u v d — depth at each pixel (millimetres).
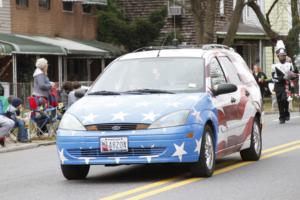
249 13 71625
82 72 58875
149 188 15719
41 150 26344
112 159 16047
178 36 61312
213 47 19438
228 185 15914
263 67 72500
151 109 16172
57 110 30328
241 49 71250
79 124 16281
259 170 18328
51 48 48875
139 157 15945
